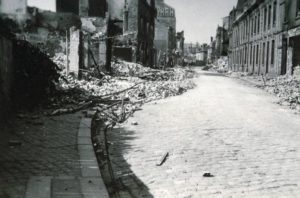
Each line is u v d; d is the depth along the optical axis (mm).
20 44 11305
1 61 8930
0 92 8773
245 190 5426
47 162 6148
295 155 7441
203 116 12188
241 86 27094
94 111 11195
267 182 5781
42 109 11289
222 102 16266
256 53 40031
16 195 4668
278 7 29938
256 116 12453
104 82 20359
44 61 12375
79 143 7445
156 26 65375
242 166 6629
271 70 32125
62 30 25984
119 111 12516
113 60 30844
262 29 36406
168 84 23328
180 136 9047
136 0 37844
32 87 11422
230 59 63781
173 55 74812
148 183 5699
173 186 5578
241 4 59156
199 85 27266
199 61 126938
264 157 7250
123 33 37938
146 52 44812
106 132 9414
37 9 25172
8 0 24344
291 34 26422
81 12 34469
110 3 38625
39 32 25312
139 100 15844
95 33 26766
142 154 7340
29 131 8383
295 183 5746
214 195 5215
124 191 5367
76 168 5887
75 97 13898
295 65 26922
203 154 7402
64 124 9312
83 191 4926
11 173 5539
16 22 24531
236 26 56469
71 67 19438
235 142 8500
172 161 6891
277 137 9141
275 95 20406
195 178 5945
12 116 9789
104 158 6984
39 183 5105
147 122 10906
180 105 14906
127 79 23469
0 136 7773
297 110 14359
